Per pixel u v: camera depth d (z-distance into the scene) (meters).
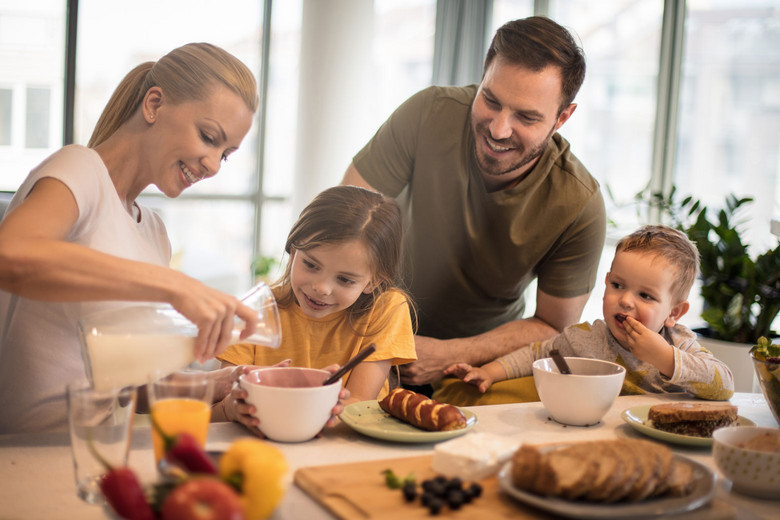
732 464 0.98
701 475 0.95
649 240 1.63
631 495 0.86
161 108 1.25
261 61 5.46
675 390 1.56
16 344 1.22
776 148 3.52
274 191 5.66
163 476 0.77
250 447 0.75
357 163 1.94
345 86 4.88
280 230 5.72
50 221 1.07
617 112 4.32
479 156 1.69
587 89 4.48
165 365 1.03
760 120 3.59
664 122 4.06
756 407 1.44
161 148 1.26
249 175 5.59
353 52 4.86
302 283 1.50
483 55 4.91
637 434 1.22
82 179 1.16
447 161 1.82
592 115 4.47
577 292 1.90
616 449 0.93
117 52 4.96
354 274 1.48
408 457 1.02
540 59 1.55
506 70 1.57
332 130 4.90
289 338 1.59
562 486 0.84
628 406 1.41
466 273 1.91
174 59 1.25
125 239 1.26
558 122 1.70
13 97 4.81
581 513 0.82
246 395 1.12
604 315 1.67
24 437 1.08
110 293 0.99
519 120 1.59
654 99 4.11
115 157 1.29
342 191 1.54
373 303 1.58
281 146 5.62
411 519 0.82
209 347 1.02
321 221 1.48
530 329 1.91
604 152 4.42
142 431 1.14
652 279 1.59
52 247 0.99
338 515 0.84
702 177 3.91
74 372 1.24
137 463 1.00
